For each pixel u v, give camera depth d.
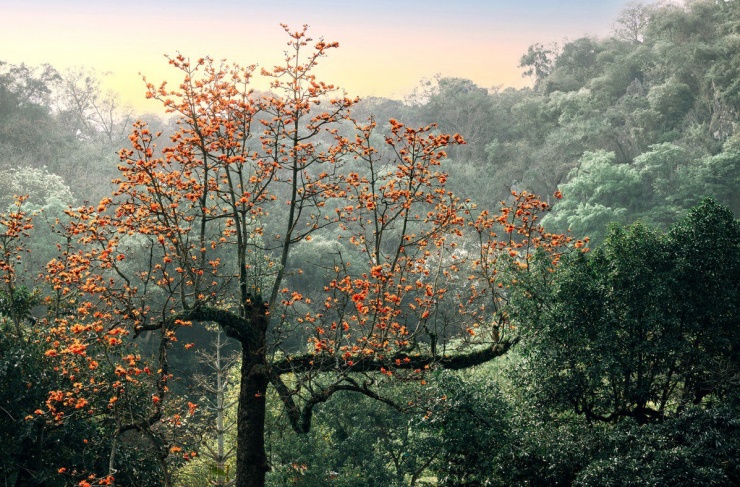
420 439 18.89
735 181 55.16
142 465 16.91
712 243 18.95
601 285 18.75
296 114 14.47
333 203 55.44
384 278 13.27
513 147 75.94
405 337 14.17
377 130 77.06
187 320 13.55
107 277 35.78
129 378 12.84
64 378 15.54
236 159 13.91
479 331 18.42
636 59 80.31
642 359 19.67
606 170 55.62
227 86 14.16
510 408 18.64
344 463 22.66
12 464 15.41
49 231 40.53
